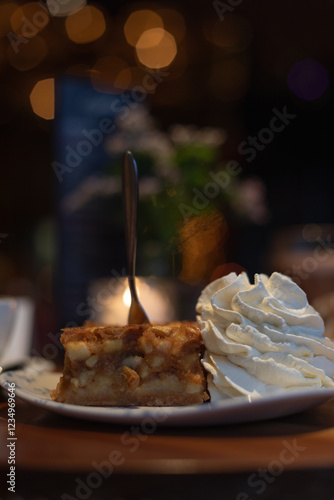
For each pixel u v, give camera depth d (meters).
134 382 0.48
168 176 0.84
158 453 0.40
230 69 2.23
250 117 2.51
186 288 0.82
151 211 0.83
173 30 1.89
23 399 0.48
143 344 0.49
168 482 0.37
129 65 2.11
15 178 2.62
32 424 0.47
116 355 0.50
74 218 0.95
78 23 1.76
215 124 2.47
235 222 0.96
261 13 1.87
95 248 0.97
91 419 0.46
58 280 0.96
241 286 0.52
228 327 0.49
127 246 0.57
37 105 2.03
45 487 0.38
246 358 0.48
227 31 1.94
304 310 0.52
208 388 0.49
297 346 0.49
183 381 0.49
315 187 2.52
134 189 0.56
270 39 2.05
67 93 0.94
